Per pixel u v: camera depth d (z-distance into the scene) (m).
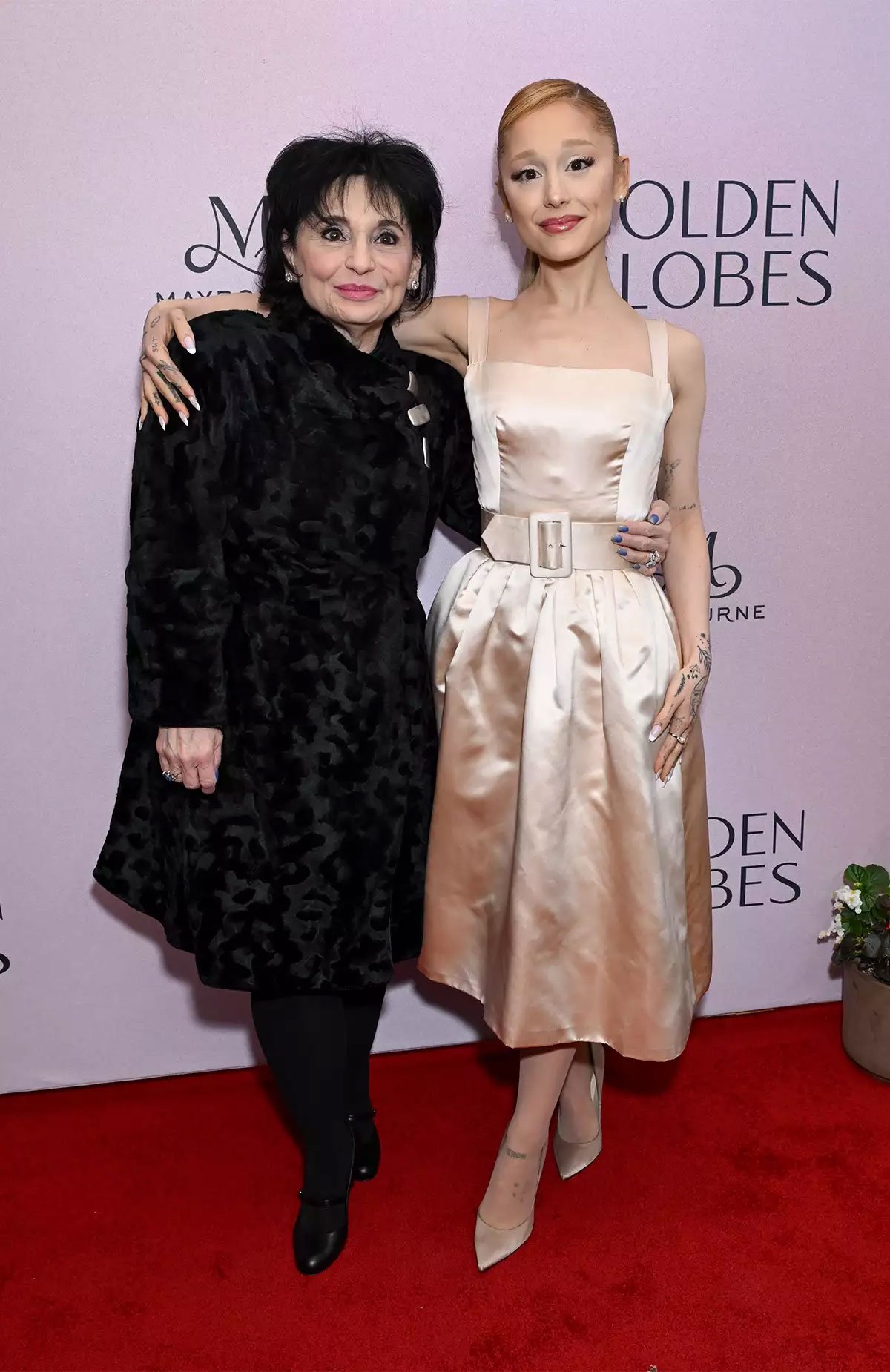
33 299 1.73
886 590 2.06
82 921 2.01
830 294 1.90
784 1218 1.72
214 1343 1.51
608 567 1.51
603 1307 1.56
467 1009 2.17
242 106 1.70
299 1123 1.61
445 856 1.59
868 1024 2.04
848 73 1.80
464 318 1.57
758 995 2.25
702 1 1.74
